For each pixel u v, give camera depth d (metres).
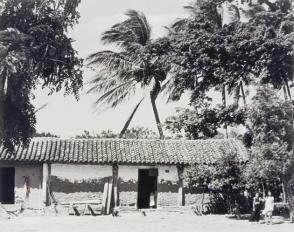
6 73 23.97
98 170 33.91
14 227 24.56
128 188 34.00
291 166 26.67
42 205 33.09
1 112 26.11
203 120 43.03
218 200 33.25
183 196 33.91
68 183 33.56
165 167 34.19
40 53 26.44
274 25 33.91
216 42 34.56
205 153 35.22
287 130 26.81
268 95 27.06
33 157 33.12
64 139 35.91
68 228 24.25
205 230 24.02
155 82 46.91
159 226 25.39
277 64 32.91
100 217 29.45
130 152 34.81
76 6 27.30
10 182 34.72
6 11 25.86
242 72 35.28
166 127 44.56
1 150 33.22
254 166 27.42
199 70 35.75
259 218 27.91
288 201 27.61
